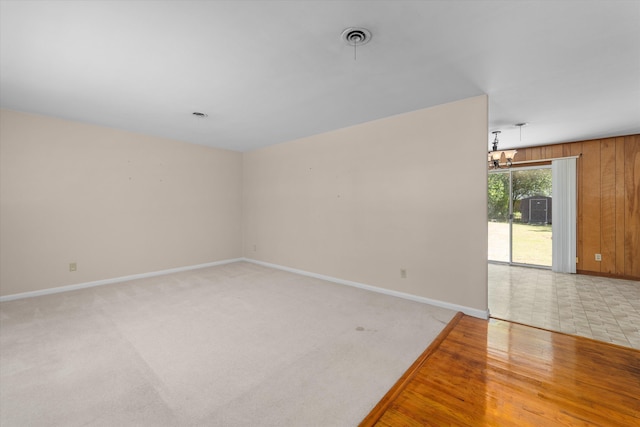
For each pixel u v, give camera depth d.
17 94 2.95
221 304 3.36
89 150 4.07
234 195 5.89
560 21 1.76
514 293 3.91
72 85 2.73
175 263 4.99
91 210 4.09
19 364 2.08
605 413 1.62
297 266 4.91
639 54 2.13
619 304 3.46
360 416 1.59
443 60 2.26
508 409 1.65
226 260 5.76
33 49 2.09
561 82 2.63
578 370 2.04
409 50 2.12
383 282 3.77
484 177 2.96
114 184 4.30
